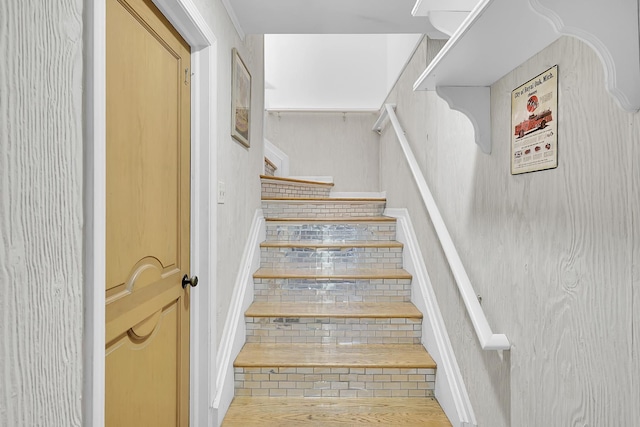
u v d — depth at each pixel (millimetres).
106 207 1005
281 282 2598
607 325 869
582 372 955
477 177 1604
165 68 1413
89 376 783
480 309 1497
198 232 1697
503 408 1380
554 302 1069
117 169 1062
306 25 2285
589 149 922
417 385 2051
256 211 2930
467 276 1689
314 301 2598
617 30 729
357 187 4637
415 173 2475
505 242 1355
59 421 708
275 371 2033
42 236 662
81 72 775
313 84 4633
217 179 1813
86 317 784
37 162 650
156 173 1331
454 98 1444
